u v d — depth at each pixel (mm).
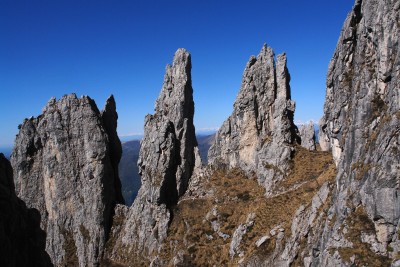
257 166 115062
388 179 54781
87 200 123562
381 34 61500
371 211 56812
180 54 124875
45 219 129875
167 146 117688
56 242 125375
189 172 122875
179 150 121188
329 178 88375
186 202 115688
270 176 107500
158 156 117250
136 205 119562
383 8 61781
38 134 131125
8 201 48062
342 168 66375
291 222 82688
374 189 56344
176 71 125250
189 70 125938
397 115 56812
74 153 126750
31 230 52312
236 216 104875
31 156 131375
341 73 72688
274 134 113375
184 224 109750
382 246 54688
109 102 135125
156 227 111750
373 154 58812
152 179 116312
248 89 120625
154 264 103375
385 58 60625
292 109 118000
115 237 121312
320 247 64500
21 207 52375
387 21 60781
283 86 120875
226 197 111750
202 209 111875
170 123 120625
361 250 55750
